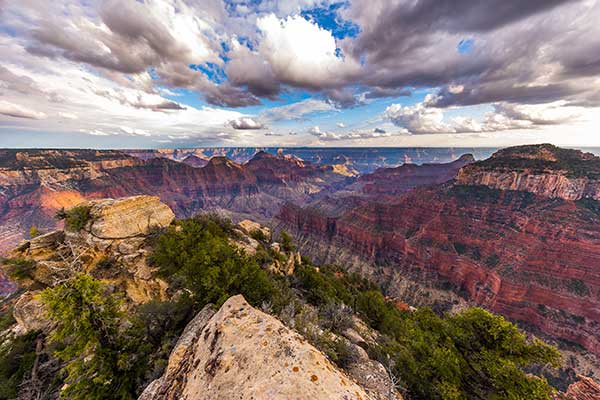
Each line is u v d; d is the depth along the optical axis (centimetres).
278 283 2903
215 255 1875
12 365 1855
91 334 1252
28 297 2362
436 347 1465
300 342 630
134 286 2714
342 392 498
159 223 3547
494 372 1255
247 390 514
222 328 734
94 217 3025
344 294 4088
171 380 718
